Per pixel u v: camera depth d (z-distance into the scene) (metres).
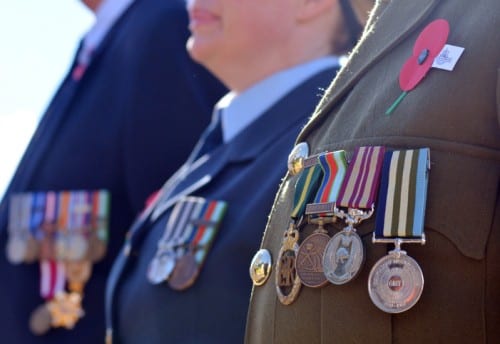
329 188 2.29
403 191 2.13
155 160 5.00
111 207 5.20
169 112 5.04
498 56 2.14
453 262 2.06
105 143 5.19
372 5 3.74
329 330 2.19
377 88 2.36
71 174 5.25
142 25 5.16
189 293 3.44
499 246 2.04
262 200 3.38
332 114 2.49
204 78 5.11
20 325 5.27
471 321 2.03
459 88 2.16
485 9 2.21
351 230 2.20
